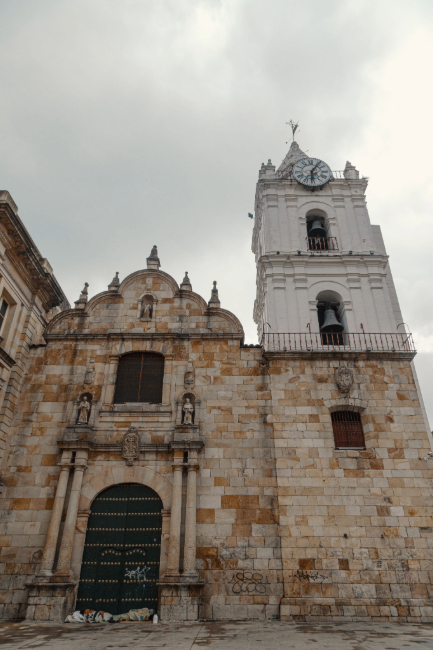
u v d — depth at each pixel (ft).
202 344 68.74
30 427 63.16
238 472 59.52
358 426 63.82
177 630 45.32
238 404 64.18
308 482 58.75
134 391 66.28
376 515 56.90
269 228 88.63
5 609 52.60
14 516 57.41
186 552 53.88
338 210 91.15
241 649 36.58
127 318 71.72
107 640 40.32
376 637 41.70
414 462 60.08
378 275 82.74
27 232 67.31
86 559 55.57
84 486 58.75
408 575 53.78
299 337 76.38
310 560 54.44
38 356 68.74
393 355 67.21
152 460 60.18
